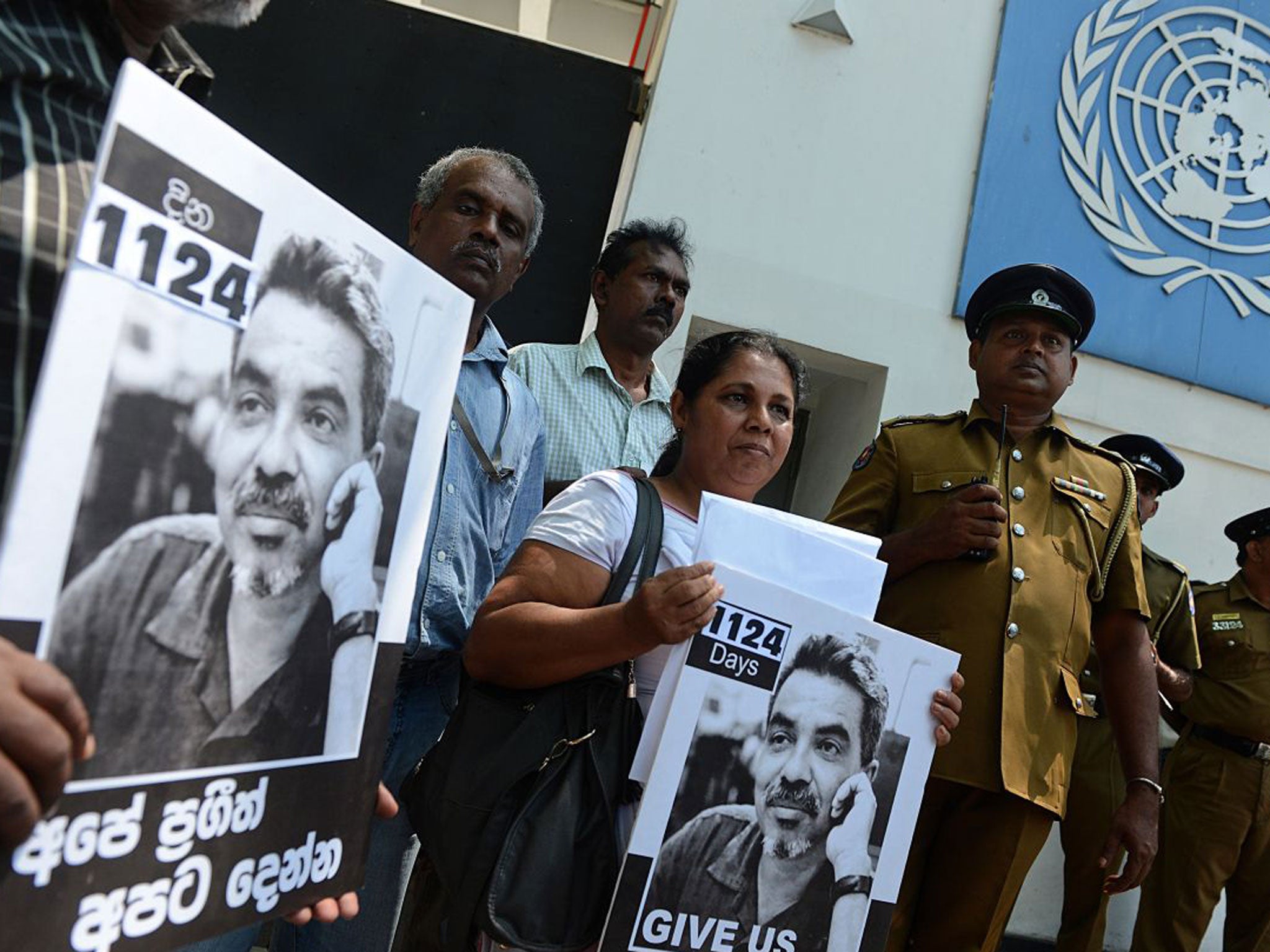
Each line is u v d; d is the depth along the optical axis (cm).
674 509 157
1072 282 238
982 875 204
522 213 212
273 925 187
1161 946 361
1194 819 363
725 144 386
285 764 86
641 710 141
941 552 213
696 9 392
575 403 278
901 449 244
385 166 382
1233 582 382
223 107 372
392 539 95
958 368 395
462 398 206
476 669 144
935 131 406
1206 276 422
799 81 396
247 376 77
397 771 188
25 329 76
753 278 381
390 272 91
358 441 89
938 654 144
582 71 399
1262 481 423
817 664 135
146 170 68
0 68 77
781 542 140
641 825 125
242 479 78
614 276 286
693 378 165
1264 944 355
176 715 75
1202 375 417
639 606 128
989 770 204
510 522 216
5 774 59
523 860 128
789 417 164
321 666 89
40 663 63
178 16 95
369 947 182
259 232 77
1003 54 413
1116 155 419
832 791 135
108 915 72
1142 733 221
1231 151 430
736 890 129
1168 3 430
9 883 66
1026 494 228
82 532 67
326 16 383
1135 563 231
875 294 392
